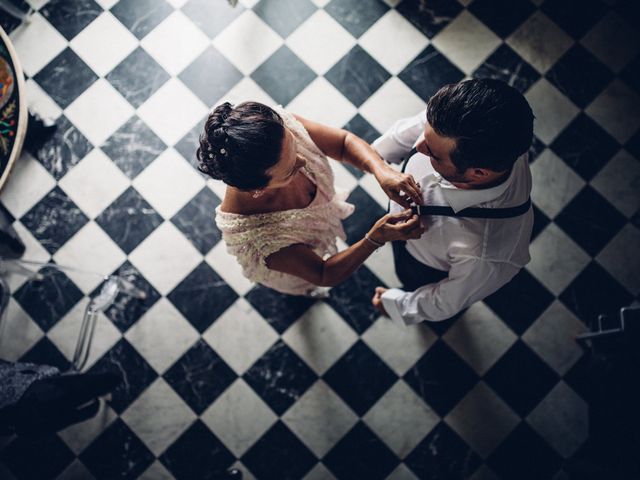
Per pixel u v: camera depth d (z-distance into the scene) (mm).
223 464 2596
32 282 2709
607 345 2291
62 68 2846
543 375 2627
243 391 2646
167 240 2742
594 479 2133
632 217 2709
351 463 2590
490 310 2678
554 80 2807
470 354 2650
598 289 2670
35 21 2873
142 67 2842
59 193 2770
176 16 2871
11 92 2154
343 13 2867
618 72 2803
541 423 2594
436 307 1695
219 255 2730
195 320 2695
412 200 1487
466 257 1453
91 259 2730
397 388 2637
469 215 1401
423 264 1700
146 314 2699
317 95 2811
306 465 2592
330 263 1547
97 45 2859
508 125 1124
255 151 1178
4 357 2658
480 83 1152
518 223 1429
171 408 2637
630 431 2090
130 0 2885
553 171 2754
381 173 1523
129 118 2811
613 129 2766
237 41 2854
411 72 2826
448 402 2623
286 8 2871
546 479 2555
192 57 2846
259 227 1505
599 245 2699
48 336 2678
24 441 2604
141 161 2787
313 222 1633
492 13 2855
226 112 1218
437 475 2574
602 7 2838
